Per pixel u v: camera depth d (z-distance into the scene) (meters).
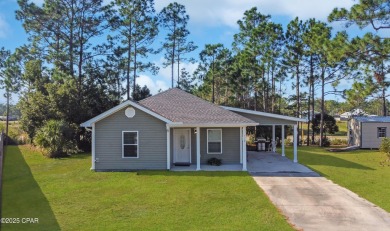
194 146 21.77
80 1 37.66
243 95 49.66
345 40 23.19
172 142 21.16
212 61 50.50
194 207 11.75
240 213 11.08
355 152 31.03
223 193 13.75
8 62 44.81
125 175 17.67
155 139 19.33
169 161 19.34
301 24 40.78
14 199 12.98
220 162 21.36
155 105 22.20
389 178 17.39
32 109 30.41
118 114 19.36
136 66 43.56
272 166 20.86
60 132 26.59
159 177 17.11
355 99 25.36
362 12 22.06
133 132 19.34
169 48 48.22
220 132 21.81
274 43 41.75
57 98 30.56
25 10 36.94
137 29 42.31
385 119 34.81
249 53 43.50
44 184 15.61
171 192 13.91
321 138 38.22
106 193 13.79
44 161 23.88
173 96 24.36
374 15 21.89
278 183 15.77
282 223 10.10
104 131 19.39
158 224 9.94
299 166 20.88
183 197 13.11
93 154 19.38
